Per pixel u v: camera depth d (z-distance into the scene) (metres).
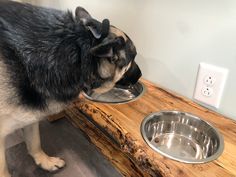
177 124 0.81
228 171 0.58
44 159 1.02
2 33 0.67
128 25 0.98
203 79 0.79
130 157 0.79
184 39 0.80
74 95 0.78
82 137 1.20
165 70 0.91
